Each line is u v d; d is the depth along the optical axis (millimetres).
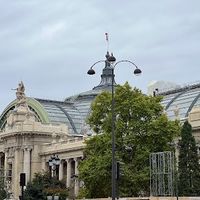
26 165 146625
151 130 76938
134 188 74812
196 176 77000
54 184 95000
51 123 157500
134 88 80625
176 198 59094
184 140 78500
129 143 76688
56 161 82312
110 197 72875
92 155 78312
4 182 111875
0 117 169500
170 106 144875
